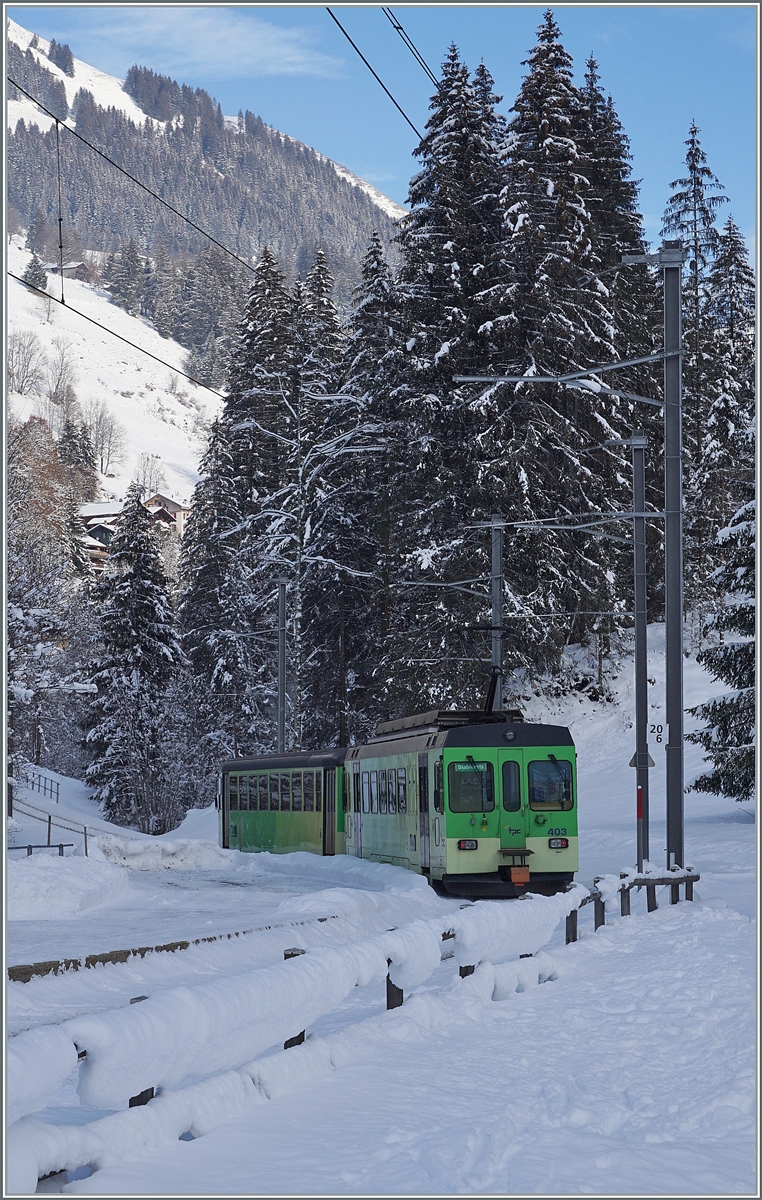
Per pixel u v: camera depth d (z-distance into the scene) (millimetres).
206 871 36688
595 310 52438
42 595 58719
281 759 39594
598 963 15297
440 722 26672
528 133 52750
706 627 37656
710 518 60281
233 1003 7855
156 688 69812
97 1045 6629
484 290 48750
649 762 26469
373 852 30688
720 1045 10141
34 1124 6340
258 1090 8297
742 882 26031
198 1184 6438
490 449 46500
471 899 24609
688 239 67750
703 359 63688
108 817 69750
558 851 24906
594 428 51719
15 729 54406
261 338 68562
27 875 23438
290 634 56469
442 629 46625
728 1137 7758
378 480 54219
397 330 52875
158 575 71312
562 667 56531
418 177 50906
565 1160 7145
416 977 11188
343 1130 7566
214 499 69938
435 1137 7445
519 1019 11547
